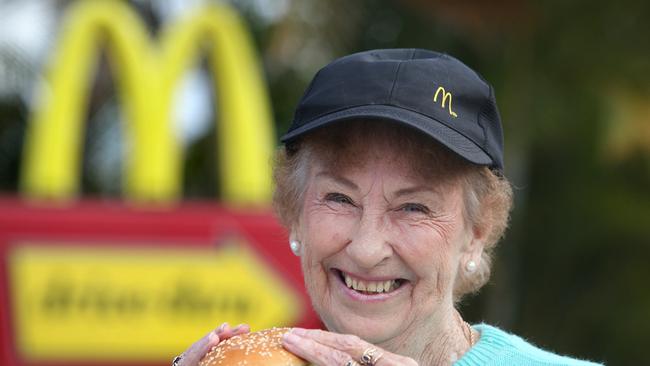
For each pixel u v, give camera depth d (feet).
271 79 40.96
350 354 7.41
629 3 40.45
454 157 7.75
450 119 7.61
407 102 7.57
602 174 45.91
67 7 38.14
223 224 24.22
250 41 39.78
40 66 37.93
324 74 7.91
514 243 43.27
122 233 23.36
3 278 22.33
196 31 27.86
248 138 27.66
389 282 7.84
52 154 25.79
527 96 40.75
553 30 40.96
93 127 39.96
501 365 8.30
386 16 41.39
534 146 44.29
